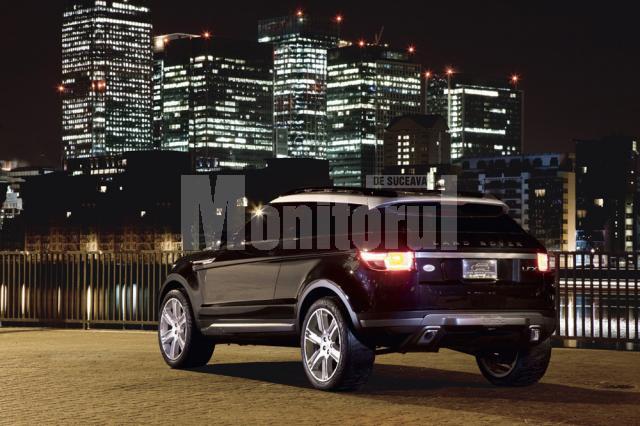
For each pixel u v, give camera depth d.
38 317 21.67
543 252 11.22
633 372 12.91
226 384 11.70
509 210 11.38
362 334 10.70
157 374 12.62
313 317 11.27
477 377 12.48
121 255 20.67
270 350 15.78
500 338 10.94
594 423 9.20
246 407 10.05
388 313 10.58
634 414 9.69
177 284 13.52
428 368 13.38
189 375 12.53
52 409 9.95
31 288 21.66
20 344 16.64
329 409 9.94
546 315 11.11
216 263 12.73
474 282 10.82
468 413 9.72
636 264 17.36
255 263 12.17
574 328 17.17
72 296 21.12
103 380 12.04
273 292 11.91
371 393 11.02
